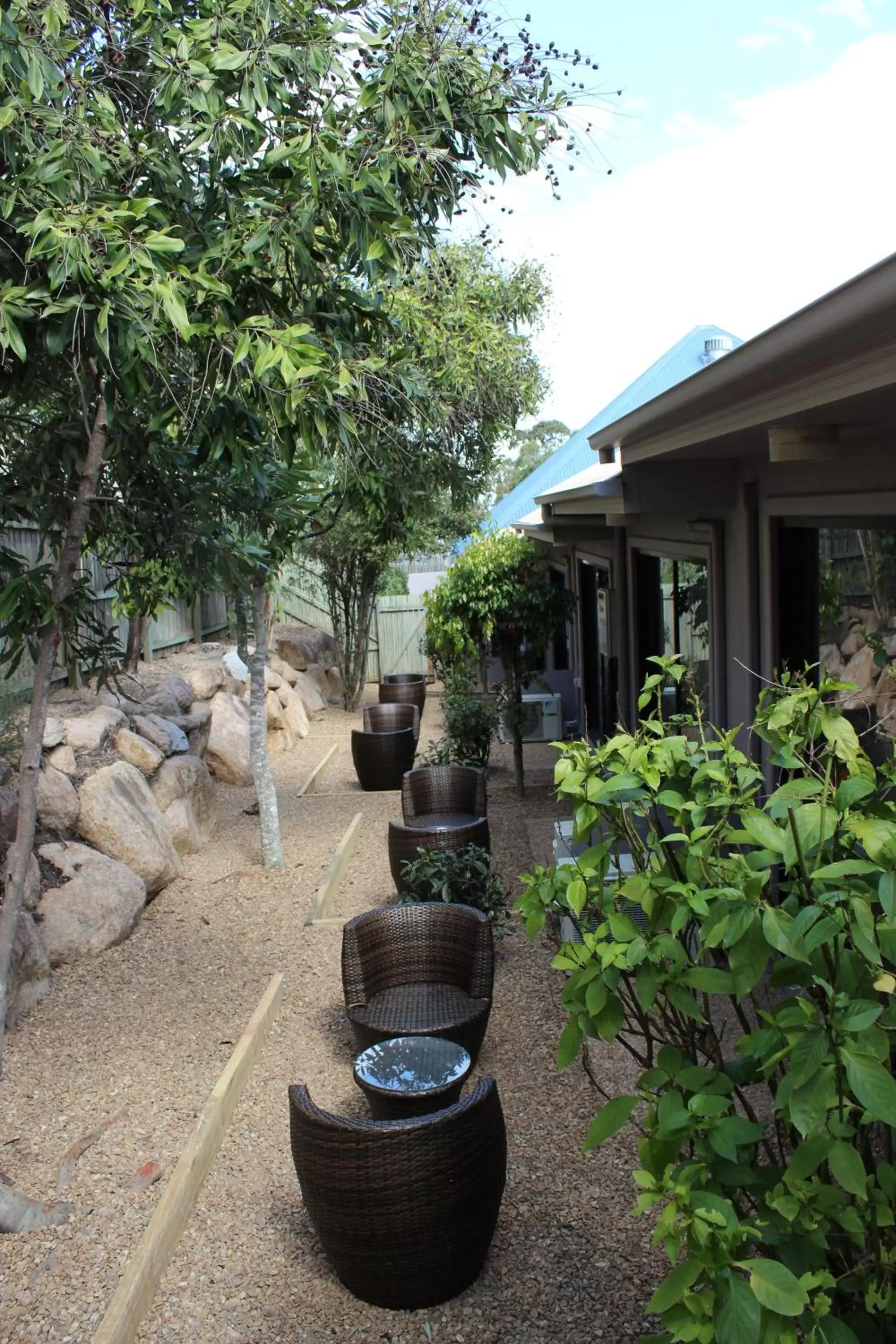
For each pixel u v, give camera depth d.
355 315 5.10
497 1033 5.61
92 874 7.09
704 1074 2.25
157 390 4.90
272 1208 4.15
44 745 7.84
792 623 5.86
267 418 4.81
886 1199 2.00
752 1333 1.77
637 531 9.65
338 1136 3.47
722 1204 1.97
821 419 3.63
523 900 2.64
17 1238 3.92
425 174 4.59
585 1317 3.47
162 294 3.82
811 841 2.08
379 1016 5.16
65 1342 3.38
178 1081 5.13
